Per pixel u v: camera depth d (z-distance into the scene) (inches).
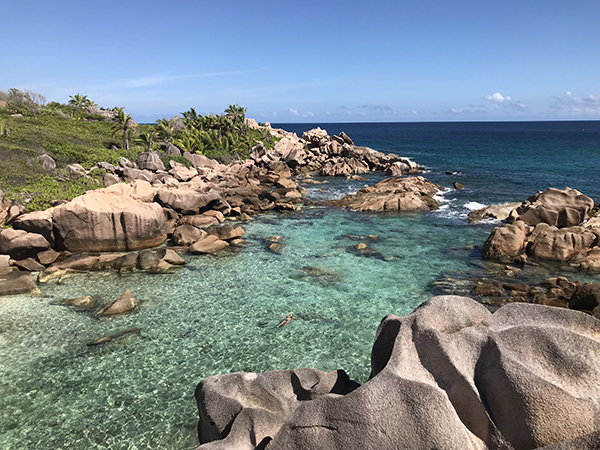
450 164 2448.3
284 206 1306.6
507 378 222.8
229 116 2967.5
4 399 418.9
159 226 920.3
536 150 3326.8
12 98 2498.8
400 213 1267.2
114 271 772.0
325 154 2519.7
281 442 224.2
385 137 5762.8
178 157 1882.4
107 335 542.3
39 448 358.6
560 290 641.6
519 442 213.2
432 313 266.7
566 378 227.5
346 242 955.3
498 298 642.2
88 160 1549.0
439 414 210.2
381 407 217.3
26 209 991.0
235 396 304.3
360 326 567.2
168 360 487.5
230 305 631.8
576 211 972.6
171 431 378.6
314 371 324.8
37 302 637.9
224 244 904.9
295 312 607.8
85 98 3196.4
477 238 989.8
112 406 410.9
